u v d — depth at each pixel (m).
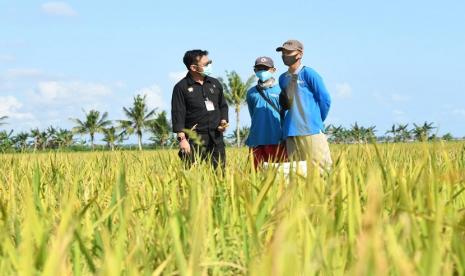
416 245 1.65
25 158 5.24
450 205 2.28
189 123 7.39
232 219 2.40
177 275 1.69
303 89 6.64
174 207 2.60
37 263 1.50
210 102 7.45
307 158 2.65
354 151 3.75
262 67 7.41
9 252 1.54
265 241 2.01
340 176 2.50
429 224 1.77
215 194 2.88
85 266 1.86
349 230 1.77
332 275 1.52
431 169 2.68
